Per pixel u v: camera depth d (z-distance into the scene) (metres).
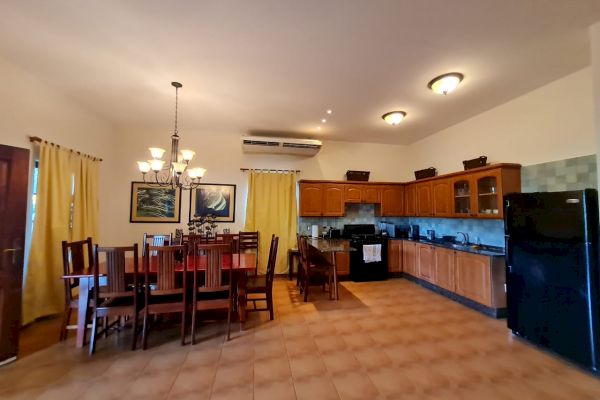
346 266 5.00
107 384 1.96
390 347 2.52
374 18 2.04
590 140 2.72
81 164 3.79
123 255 2.46
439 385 1.98
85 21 2.11
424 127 4.71
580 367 2.20
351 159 5.73
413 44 2.36
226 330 2.87
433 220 5.12
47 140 3.23
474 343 2.60
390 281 4.88
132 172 4.85
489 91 3.29
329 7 1.93
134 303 2.48
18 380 2.01
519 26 2.12
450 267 3.89
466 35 2.23
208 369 2.16
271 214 5.28
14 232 2.29
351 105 3.72
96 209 4.13
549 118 3.09
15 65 2.79
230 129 4.93
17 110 2.84
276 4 1.90
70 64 2.77
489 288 3.23
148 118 4.38
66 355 2.36
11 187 2.28
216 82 3.10
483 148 3.99
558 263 2.32
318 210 5.24
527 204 2.59
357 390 1.92
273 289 4.36
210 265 2.61
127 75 2.97
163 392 1.88
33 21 2.12
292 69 2.80
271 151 5.18
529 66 2.72
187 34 2.25
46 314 3.13
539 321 2.46
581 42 2.32
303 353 2.41
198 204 5.06
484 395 1.87
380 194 5.49
